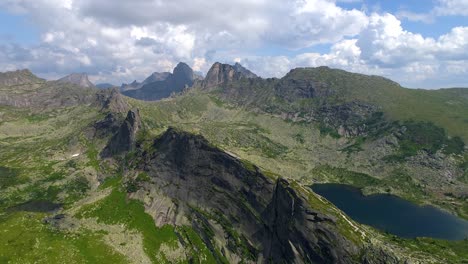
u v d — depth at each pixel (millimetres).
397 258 193125
